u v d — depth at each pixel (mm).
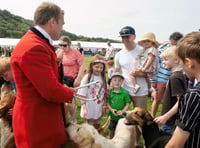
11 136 2590
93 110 3738
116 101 3838
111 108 3855
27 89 1845
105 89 3842
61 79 2279
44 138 1940
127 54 3982
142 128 2922
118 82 3848
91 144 2193
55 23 1986
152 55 3859
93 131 2305
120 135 2998
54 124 2002
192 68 1451
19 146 2027
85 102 3715
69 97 2002
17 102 1962
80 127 2289
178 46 1529
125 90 3936
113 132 4012
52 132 1985
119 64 4277
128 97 3865
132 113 2943
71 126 2316
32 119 1872
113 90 3953
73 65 4789
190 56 1413
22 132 1931
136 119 2887
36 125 1891
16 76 1840
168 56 3047
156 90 4758
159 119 2732
